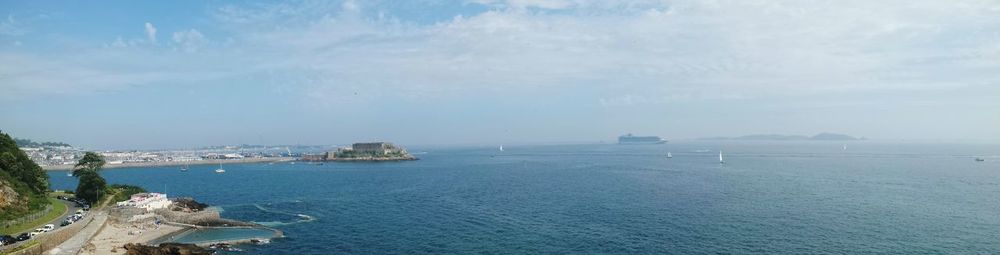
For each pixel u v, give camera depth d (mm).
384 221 157125
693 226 142375
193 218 149250
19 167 164250
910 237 127188
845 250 116438
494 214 166750
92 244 117875
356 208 184625
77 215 139375
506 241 128375
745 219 150875
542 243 125812
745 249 118250
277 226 150125
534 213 167250
